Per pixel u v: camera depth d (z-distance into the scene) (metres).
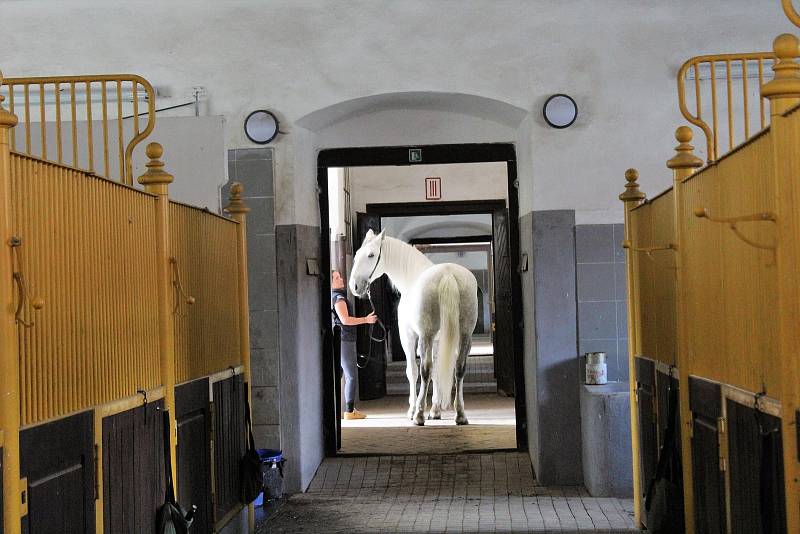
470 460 7.46
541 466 6.81
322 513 6.12
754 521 3.08
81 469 3.08
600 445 6.32
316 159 7.70
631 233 5.25
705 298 3.73
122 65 6.92
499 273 11.29
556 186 6.84
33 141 5.95
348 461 7.51
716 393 3.51
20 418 2.67
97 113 6.96
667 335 4.41
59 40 6.93
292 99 6.89
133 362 3.67
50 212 2.92
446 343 8.81
